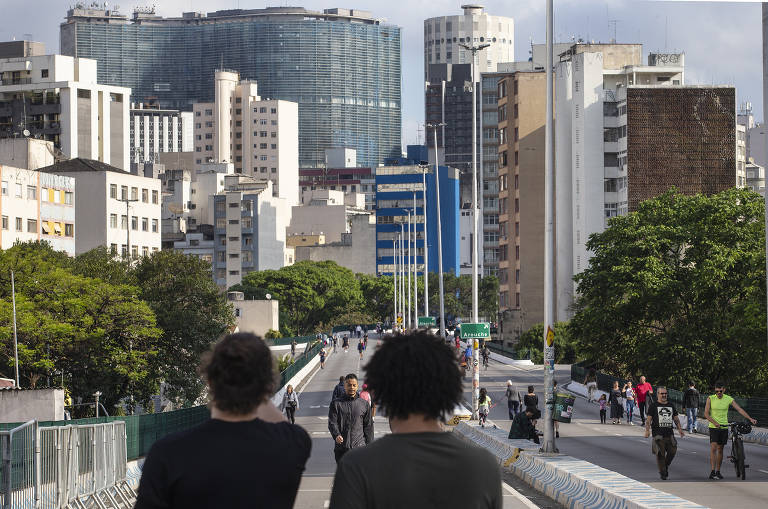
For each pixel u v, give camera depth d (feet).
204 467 17.38
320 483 88.12
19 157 492.54
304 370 318.24
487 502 17.57
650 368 221.46
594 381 230.68
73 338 193.26
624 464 97.55
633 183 453.58
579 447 120.06
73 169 472.03
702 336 220.43
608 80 487.20
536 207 533.14
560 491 73.67
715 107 451.12
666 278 224.74
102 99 651.66
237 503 17.39
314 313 642.63
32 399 126.21
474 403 159.33
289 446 18.01
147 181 499.92
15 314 176.24
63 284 197.47
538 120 533.96
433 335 18.61
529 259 531.09
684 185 451.94
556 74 487.61
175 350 220.43
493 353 432.66
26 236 376.68
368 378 18.37
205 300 239.30
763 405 162.40
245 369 17.85
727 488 76.79
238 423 17.95
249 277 630.33
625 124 457.68
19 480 55.21
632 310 231.09
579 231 474.49
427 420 18.04
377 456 17.49
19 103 640.99
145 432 108.58
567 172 479.00
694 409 156.66
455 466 17.49
